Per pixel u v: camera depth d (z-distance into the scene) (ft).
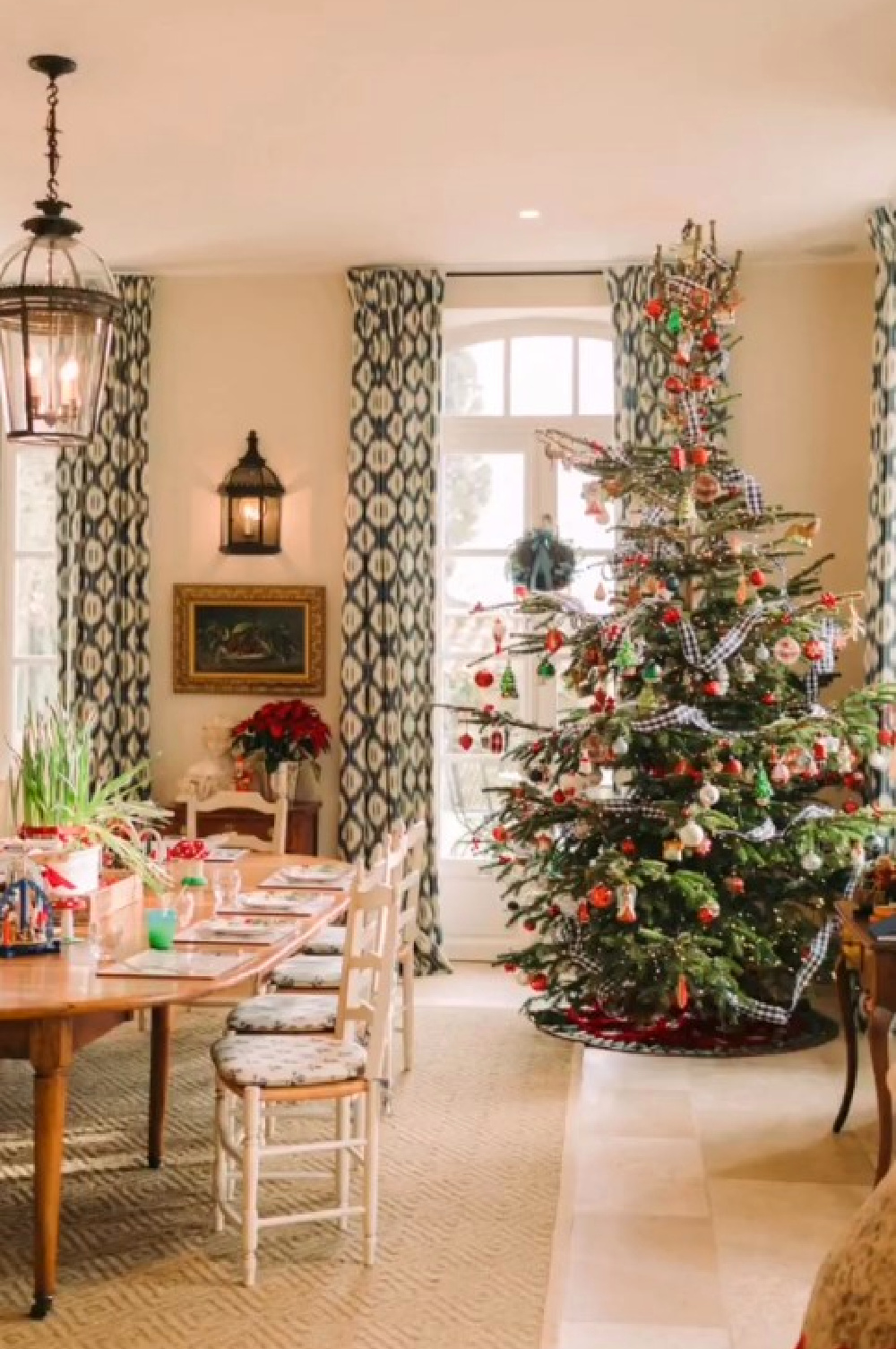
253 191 21.39
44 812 15.30
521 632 26.18
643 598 20.21
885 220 22.06
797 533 20.65
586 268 25.30
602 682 20.36
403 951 19.42
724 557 20.45
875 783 22.47
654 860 20.17
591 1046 20.80
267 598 25.79
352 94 17.74
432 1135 17.02
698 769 20.03
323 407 25.89
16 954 13.91
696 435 20.43
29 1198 14.94
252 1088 12.90
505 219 22.72
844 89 17.54
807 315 25.00
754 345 25.08
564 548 25.58
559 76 17.17
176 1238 13.92
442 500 26.68
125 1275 13.07
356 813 25.38
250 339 25.99
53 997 12.27
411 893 19.25
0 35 16.10
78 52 16.53
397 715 25.39
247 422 26.00
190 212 22.41
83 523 25.84
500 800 22.53
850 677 24.75
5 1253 13.50
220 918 15.96
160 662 26.12
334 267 25.53
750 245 23.94
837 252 24.32
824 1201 14.92
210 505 26.05
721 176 20.68
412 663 25.50
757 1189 15.28
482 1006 23.21
